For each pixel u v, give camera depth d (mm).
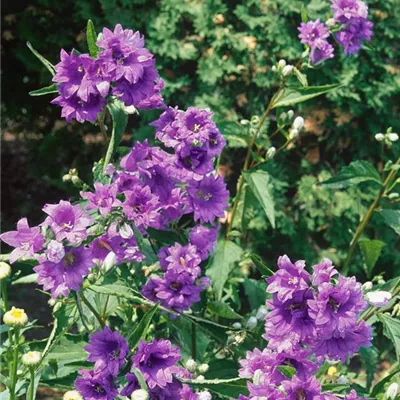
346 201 1685
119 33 792
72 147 2207
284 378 720
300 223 1739
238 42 1683
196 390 825
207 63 1699
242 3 1729
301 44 1686
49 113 2422
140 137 1656
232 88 1723
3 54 2367
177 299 828
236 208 1172
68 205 691
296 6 1667
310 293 707
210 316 1013
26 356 663
